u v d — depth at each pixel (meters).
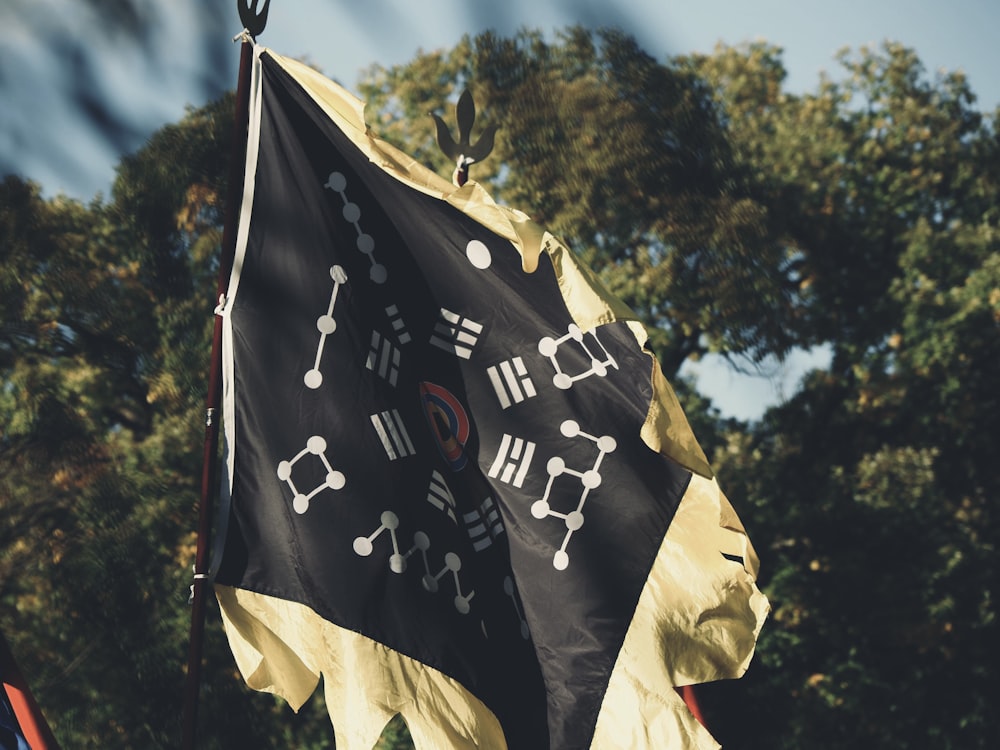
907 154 21.39
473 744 4.66
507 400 4.97
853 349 20.14
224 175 15.06
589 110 15.40
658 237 15.88
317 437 4.82
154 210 15.04
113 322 15.68
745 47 21.45
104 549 15.02
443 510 4.91
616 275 16.14
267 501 4.78
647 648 4.78
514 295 4.97
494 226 4.78
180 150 14.77
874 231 20.94
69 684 15.11
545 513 4.91
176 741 14.68
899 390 19.59
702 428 20.86
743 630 4.80
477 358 4.98
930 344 19.31
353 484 4.80
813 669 18.97
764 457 20.14
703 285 16.20
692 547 4.84
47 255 15.45
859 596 18.30
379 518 4.79
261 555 4.74
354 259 4.99
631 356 4.86
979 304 19.03
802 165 20.41
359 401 4.87
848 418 20.34
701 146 15.95
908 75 21.61
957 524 19.45
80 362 16.31
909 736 18.44
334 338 4.90
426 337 5.02
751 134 20.03
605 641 4.81
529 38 16.03
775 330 16.73
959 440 19.98
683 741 4.72
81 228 15.90
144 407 17.23
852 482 19.48
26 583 15.74
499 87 15.93
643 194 15.47
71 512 15.47
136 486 15.38
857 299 20.33
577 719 4.78
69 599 15.01
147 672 14.73
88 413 16.38
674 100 15.83
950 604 18.19
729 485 19.12
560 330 4.93
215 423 4.83
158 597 15.17
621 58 15.77
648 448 4.88
